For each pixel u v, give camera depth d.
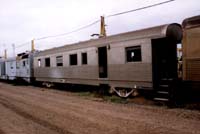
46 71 22.58
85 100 14.09
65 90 20.69
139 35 12.36
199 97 10.91
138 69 12.45
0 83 34.88
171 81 11.19
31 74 26.36
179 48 13.01
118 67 13.80
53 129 7.89
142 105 11.49
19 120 9.45
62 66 19.69
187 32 10.62
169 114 9.24
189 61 10.55
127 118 8.88
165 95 11.53
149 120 8.44
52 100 14.61
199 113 9.19
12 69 32.00
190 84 10.60
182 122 7.98
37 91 20.62
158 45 12.12
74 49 17.91
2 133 7.72
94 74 15.82
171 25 11.34
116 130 7.39
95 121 8.64
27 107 12.36
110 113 9.90
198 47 10.16
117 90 14.38
